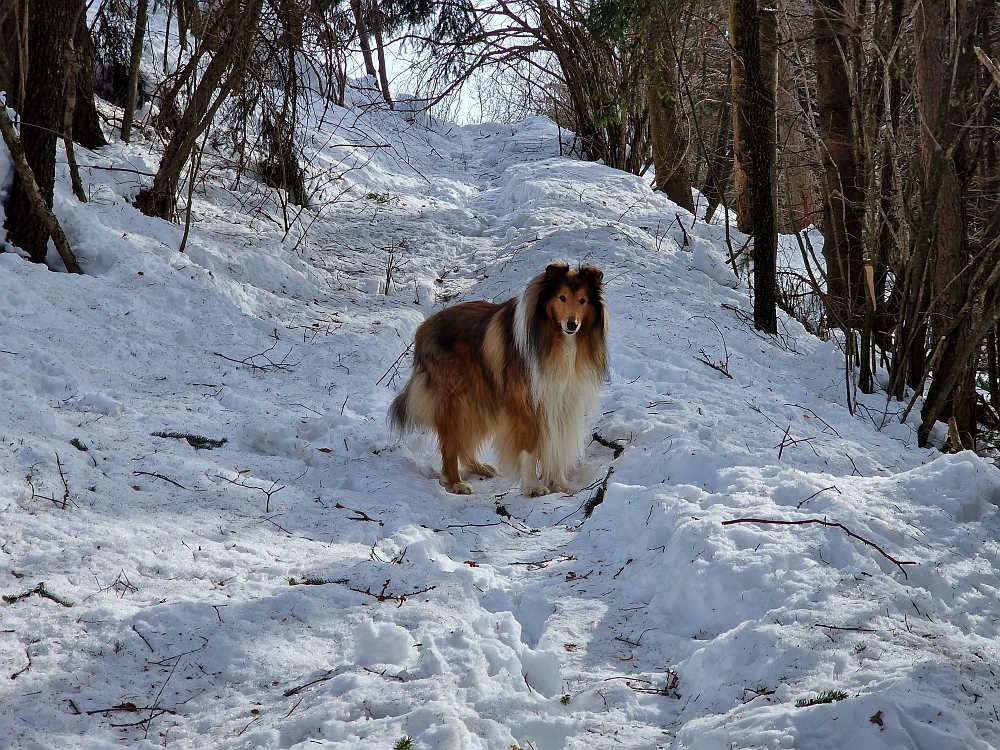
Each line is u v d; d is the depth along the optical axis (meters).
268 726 3.22
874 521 4.73
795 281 12.98
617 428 7.27
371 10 17.05
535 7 20.73
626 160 22.59
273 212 14.27
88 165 11.54
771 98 10.15
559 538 5.64
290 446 6.77
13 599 3.98
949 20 8.54
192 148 11.56
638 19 14.84
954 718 2.97
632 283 11.26
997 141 9.41
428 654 3.64
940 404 7.85
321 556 4.90
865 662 3.44
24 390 6.41
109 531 4.77
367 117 25.44
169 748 3.13
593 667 3.88
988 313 7.35
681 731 3.19
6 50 9.30
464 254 14.45
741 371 8.98
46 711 3.25
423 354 6.98
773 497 5.22
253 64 12.46
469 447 7.02
